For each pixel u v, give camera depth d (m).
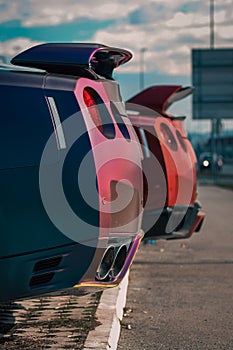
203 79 58.12
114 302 9.49
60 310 9.05
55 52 7.68
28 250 6.78
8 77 6.99
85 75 7.65
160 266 14.19
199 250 16.53
